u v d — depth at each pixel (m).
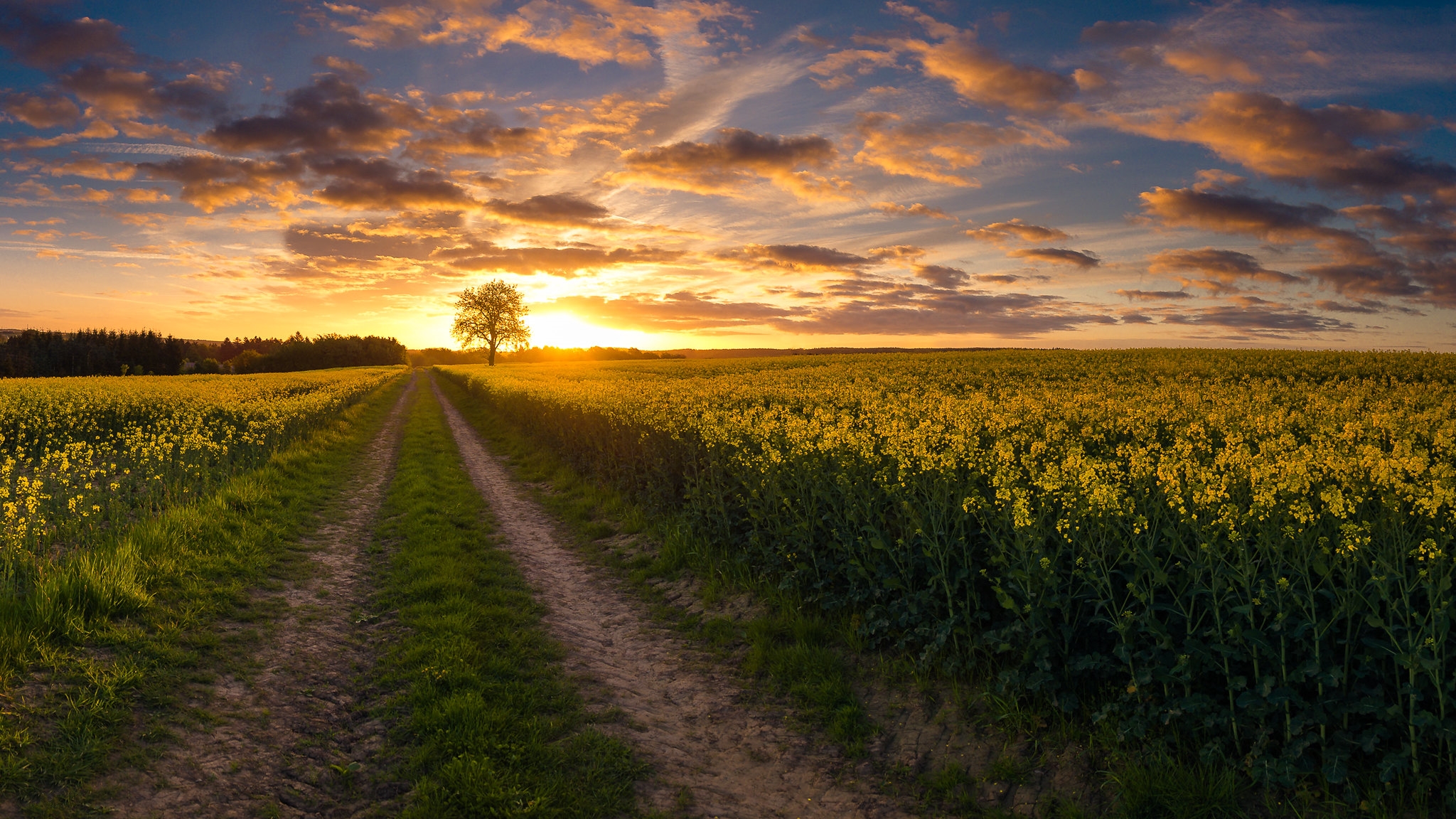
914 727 5.08
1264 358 34.44
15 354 96.12
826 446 7.55
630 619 7.73
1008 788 4.32
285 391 32.91
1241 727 4.06
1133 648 4.38
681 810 4.33
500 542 10.70
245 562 8.48
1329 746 3.79
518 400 25.00
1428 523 4.18
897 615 6.05
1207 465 6.53
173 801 4.13
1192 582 4.50
